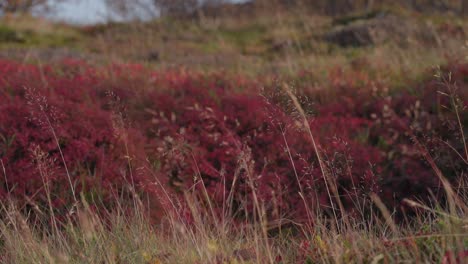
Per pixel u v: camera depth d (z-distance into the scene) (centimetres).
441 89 829
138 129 747
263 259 379
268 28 2141
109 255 397
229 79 1062
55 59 1301
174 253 394
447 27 1523
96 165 654
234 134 726
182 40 1958
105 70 1082
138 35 1980
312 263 359
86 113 730
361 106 882
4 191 590
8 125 677
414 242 332
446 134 713
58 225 543
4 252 468
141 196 593
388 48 1342
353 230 427
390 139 745
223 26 2219
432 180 633
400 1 2525
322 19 2220
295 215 573
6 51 1417
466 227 326
